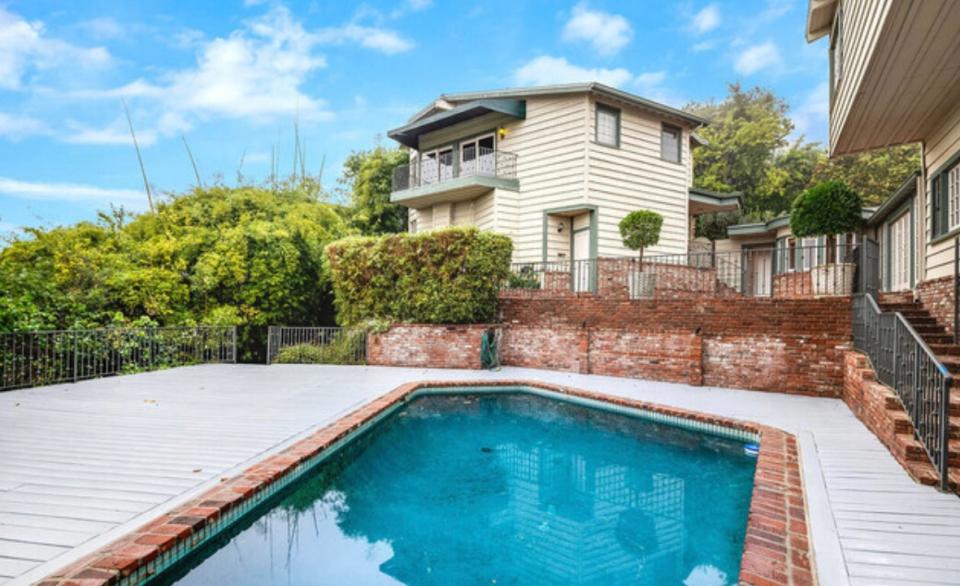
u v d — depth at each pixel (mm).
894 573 2709
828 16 8758
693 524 4012
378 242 11758
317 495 4590
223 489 3729
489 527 3977
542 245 13758
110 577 2566
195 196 16344
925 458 4238
